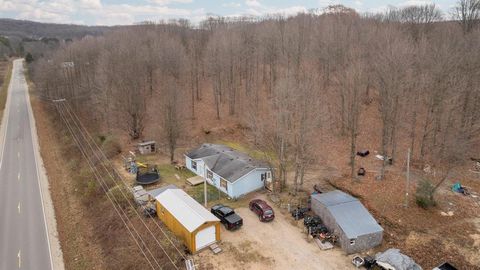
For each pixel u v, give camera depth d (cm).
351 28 6262
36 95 8938
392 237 2731
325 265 2475
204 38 8712
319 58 5891
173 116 4306
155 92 6494
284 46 5791
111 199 3538
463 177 3584
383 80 3675
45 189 4153
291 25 6962
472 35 4994
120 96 5128
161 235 2830
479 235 2630
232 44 6047
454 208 2997
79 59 7731
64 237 3197
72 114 6694
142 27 11062
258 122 4484
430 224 2784
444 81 3900
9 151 5425
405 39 5116
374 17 9706
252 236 2816
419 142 4366
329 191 3403
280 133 3550
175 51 6588
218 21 11688
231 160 3803
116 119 5456
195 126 5538
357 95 3772
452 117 4078
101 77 5647
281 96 3716
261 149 4406
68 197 3947
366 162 4034
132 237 2938
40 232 3266
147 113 5847
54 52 10344
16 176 4522
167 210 2866
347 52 5300
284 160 3616
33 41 18875
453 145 3688
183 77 6862
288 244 2714
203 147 4309
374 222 2711
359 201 2941
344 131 4756
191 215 2706
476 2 6294
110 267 2723
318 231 2805
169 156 4616
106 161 4450
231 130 5391
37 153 5344
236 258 2550
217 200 3425
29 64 12181
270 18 11344
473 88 4009
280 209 3234
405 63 3762
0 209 3688
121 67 5547
